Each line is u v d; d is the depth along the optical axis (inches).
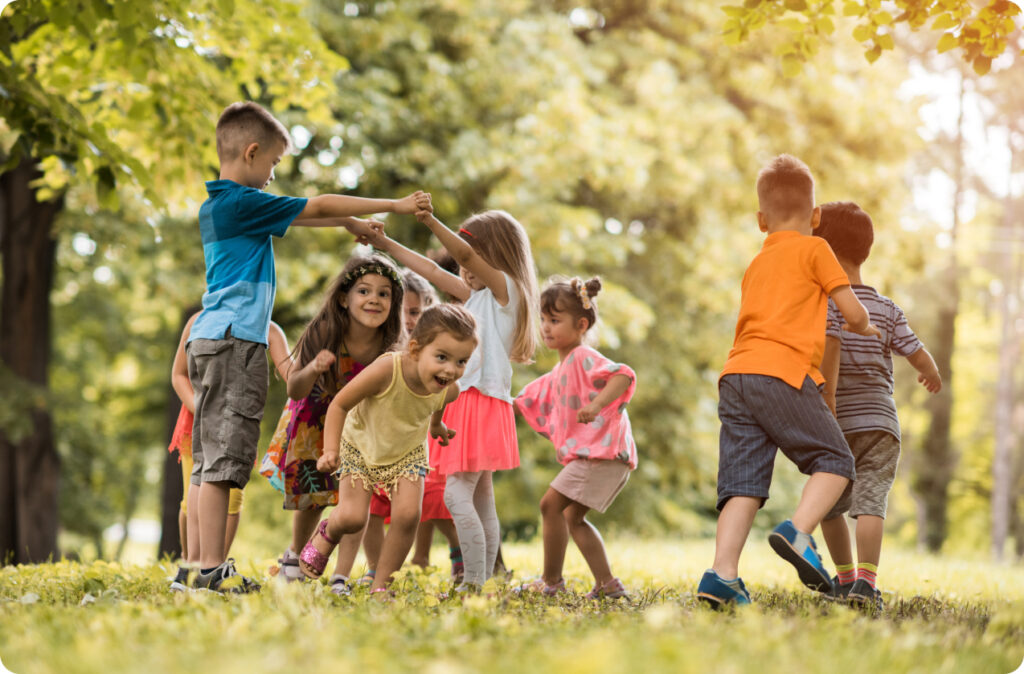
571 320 188.2
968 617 153.0
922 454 851.4
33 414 519.5
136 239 482.0
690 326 608.4
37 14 245.8
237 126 162.1
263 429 545.6
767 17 215.2
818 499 141.5
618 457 179.2
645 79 537.3
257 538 719.7
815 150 597.6
